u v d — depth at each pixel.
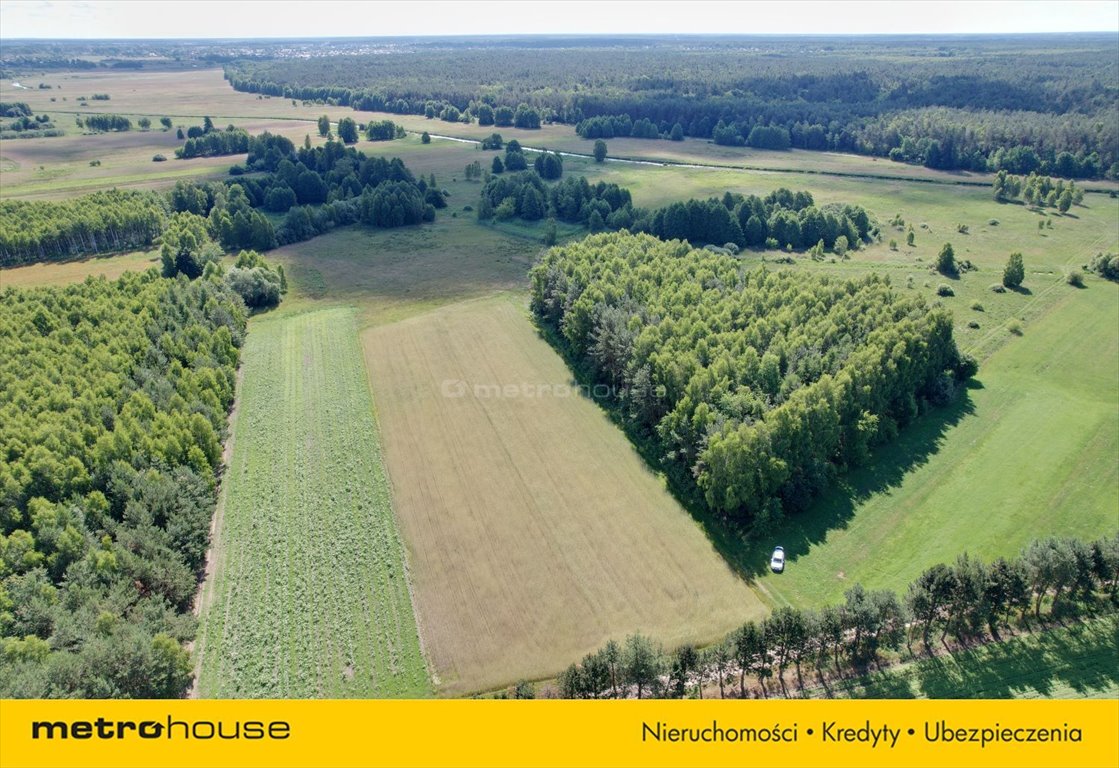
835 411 72.31
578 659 54.47
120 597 54.25
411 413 88.56
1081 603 56.09
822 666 52.28
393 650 55.34
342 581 62.19
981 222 166.25
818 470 71.06
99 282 111.56
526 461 78.75
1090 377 94.69
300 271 141.88
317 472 77.00
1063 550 53.72
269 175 197.12
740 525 68.31
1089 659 51.50
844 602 58.97
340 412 88.69
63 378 81.38
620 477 75.88
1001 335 106.25
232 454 80.12
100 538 61.25
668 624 57.69
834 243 150.50
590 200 168.75
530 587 61.44
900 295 97.12
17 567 56.53
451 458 79.31
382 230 169.38
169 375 85.88
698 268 109.31
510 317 117.81
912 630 54.62
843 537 66.62
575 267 111.19
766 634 50.09
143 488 64.69
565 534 67.69
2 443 68.56
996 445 79.31
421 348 106.50
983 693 49.25
